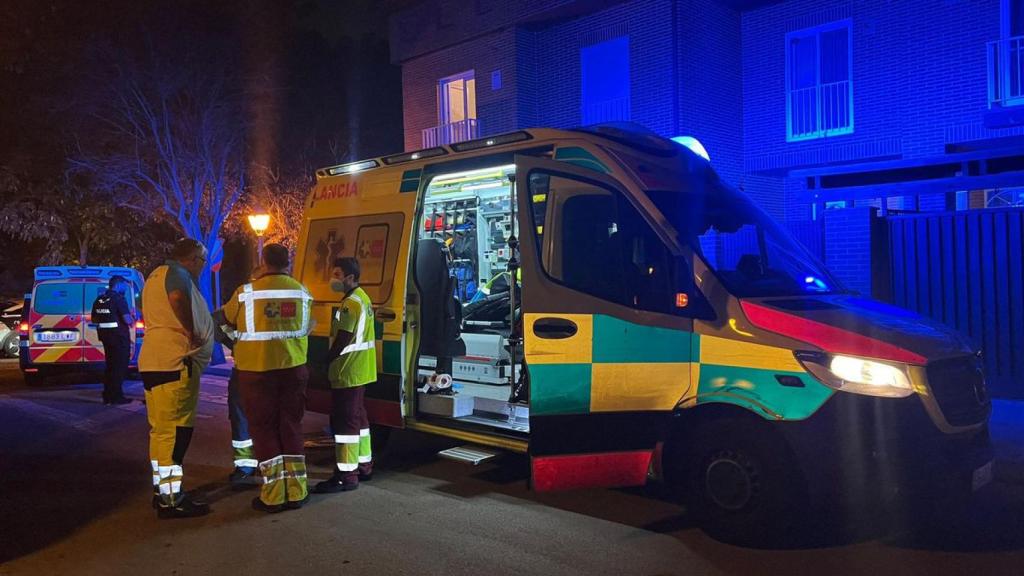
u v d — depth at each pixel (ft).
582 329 17.29
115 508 19.60
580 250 17.90
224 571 15.30
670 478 17.46
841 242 31.07
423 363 26.09
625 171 17.89
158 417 18.71
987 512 17.93
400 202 22.58
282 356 19.03
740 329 16.07
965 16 42.32
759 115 50.78
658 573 14.80
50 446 26.91
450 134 58.54
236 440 21.43
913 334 15.75
